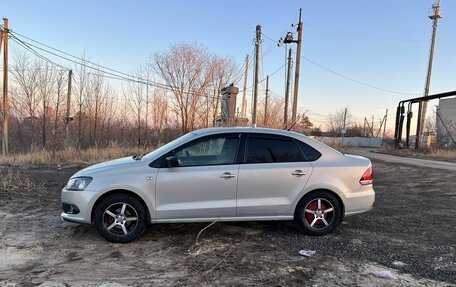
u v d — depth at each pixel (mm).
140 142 25891
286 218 5266
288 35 23625
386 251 4754
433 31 34969
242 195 5094
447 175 13453
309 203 5316
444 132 39906
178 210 4945
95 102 28953
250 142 5281
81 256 4387
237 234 5336
